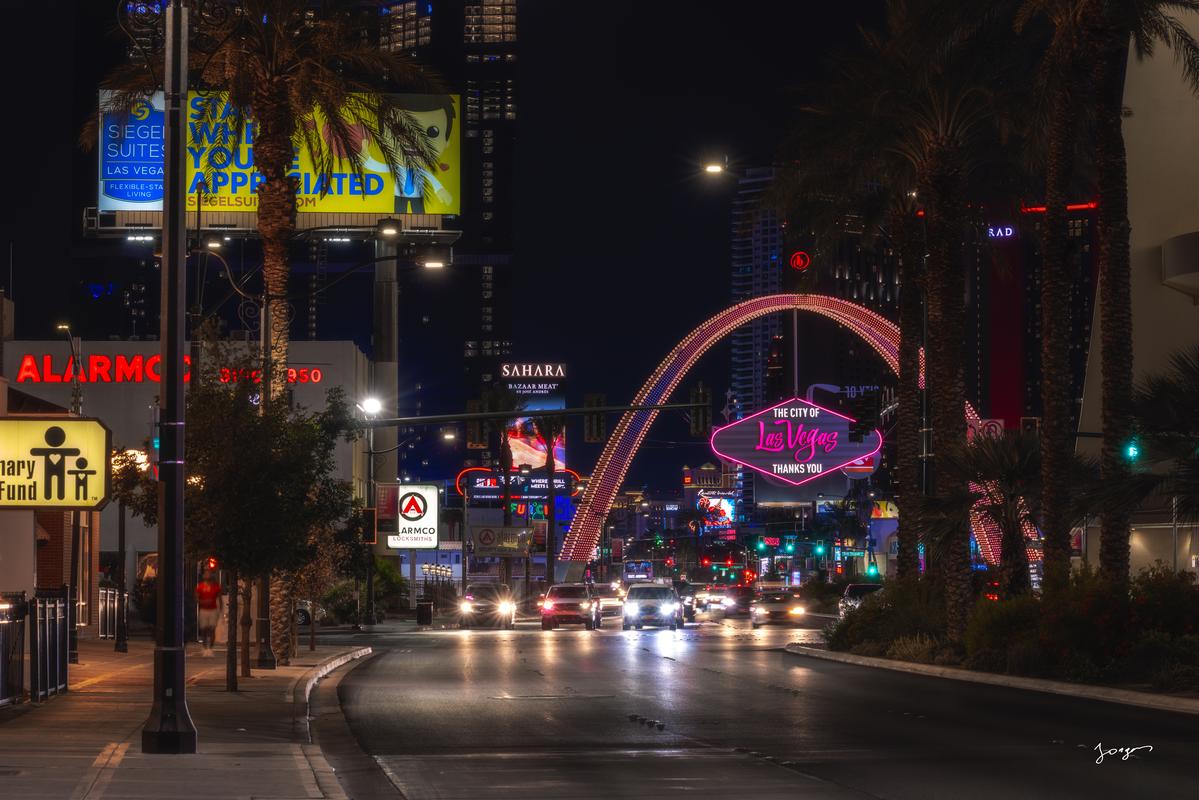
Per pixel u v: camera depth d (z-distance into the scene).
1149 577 33.78
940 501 40.47
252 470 28.83
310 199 80.62
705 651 49.06
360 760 18.95
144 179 80.88
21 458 30.91
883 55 44.69
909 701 27.98
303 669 36.94
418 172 50.59
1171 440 29.39
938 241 43.78
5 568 35.34
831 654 44.38
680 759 18.70
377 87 48.69
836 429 116.81
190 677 33.34
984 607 36.78
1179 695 27.55
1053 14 37.41
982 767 17.58
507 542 119.50
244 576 29.44
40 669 25.25
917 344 49.59
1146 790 15.41
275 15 43.00
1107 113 35.41
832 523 172.50
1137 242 67.56
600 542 184.25
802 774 17.03
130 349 92.44
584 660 43.22
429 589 95.56
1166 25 38.25
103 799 14.13
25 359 92.31
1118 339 34.59
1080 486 33.94
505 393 122.25
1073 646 32.75
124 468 31.62
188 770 16.36
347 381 91.31
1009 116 43.47
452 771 17.72
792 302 135.12
